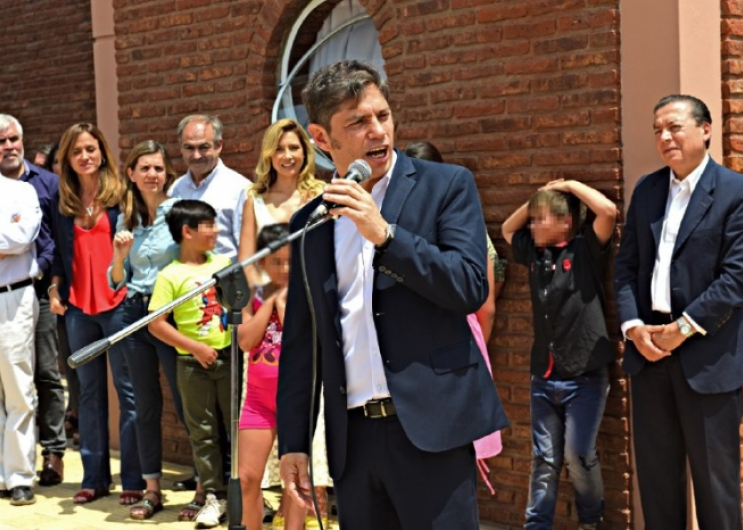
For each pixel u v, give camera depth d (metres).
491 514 5.76
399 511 3.28
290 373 3.53
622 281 4.84
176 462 7.36
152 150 6.19
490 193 5.66
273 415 4.87
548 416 5.16
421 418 3.19
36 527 6.01
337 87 3.18
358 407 3.32
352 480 3.36
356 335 3.31
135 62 7.50
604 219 5.07
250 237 5.73
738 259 4.50
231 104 6.94
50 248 6.69
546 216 5.06
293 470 3.48
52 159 8.67
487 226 5.69
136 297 6.19
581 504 5.14
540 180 5.46
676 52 4.93
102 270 6.41
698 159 4.64
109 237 6.44
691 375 4.57
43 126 10.35
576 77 5.29
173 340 5.79
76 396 7.53
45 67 10.27
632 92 5.11
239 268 3.64
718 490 4.66
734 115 5.13
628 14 5.09
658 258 4.71
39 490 6.80
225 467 6.23
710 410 4.61
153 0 7.34
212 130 6.34
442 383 3.21
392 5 6.04
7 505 6.47
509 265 5.59
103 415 6.59
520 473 5.62
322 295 3.34
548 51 5.39
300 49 6.85
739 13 5.12
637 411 4.80
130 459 6.42
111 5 7.64
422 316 3.23
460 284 3.10
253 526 4.87
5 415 6.56
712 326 4.52
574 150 5.32
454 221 3.22
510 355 5.61
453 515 3.24
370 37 6.58
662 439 4.75
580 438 5.03
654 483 4.82
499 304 5.64
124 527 5.98
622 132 5.15
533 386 5.21
